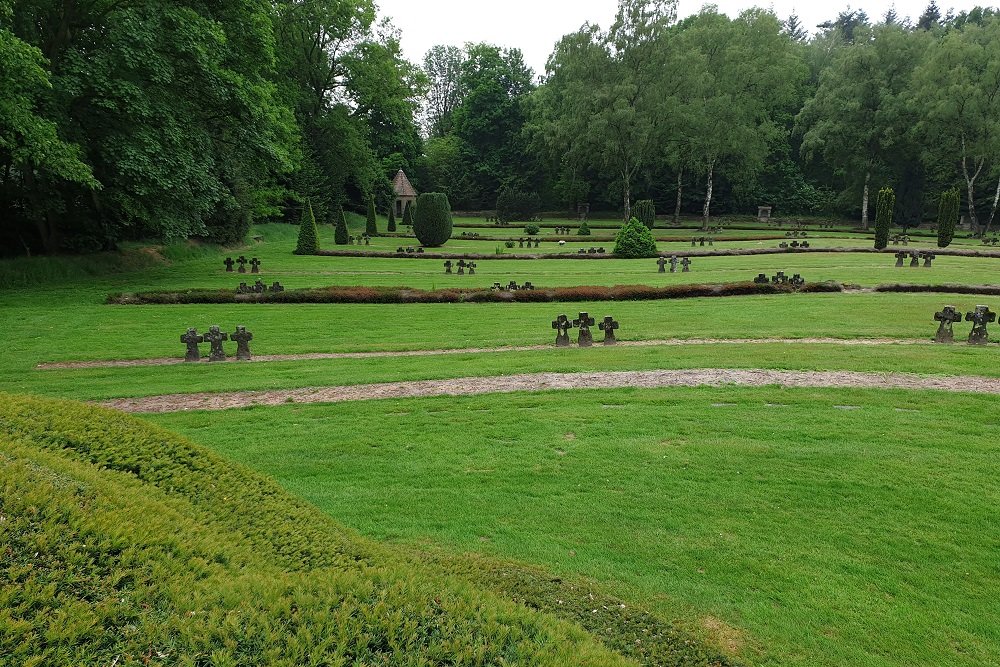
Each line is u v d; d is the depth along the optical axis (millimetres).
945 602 4125
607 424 7539
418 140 73125
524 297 18203
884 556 4656
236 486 3898
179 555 2648
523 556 4695
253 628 2242
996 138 43000
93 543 2469
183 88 21484
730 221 63656
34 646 1973
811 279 20547
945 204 32750
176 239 22281
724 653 3605
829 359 10477
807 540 4887
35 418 3734
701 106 49531
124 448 3736
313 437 7320
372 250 35594
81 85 18047
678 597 4191
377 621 2400
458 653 2293
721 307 16297
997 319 13461
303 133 50719
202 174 20922
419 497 5703
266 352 12281
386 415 8148
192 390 9422
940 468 6090
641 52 50156
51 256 22344
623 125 50062
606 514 5348
